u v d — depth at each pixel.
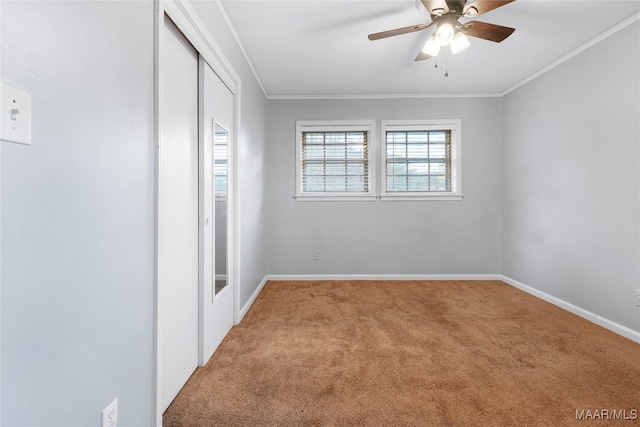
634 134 2.21
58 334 0.77
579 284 2.68
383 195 3.87
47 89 0.72
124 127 1.02
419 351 2.01
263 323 2.49
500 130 3.83
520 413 1.42
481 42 2.61
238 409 1.44
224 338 2.20
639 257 2.18
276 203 3.91
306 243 3.92
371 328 2.38
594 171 2.53
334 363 1.85
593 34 2.46
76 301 0.82
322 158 3.95
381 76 3.30
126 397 1.05
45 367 0.73
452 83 3.51
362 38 2.52
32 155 0.69
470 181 3.86
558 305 2.91
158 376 1.22
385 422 1.36
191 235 1.71
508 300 3.08
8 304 0.65
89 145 0.86
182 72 1.60
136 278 1.10
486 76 3.31
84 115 0.84
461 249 3.89
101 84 0.90
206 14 1.80
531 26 2.36
